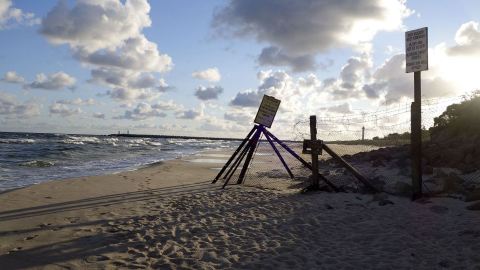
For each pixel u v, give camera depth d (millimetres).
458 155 10891
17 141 45531
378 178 9906
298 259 4953
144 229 6328
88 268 4723
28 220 6992
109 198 9242
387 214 6984
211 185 11680
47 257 5086
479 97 13469
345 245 5492
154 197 9422
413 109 8055
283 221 6805
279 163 21062
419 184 7977
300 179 13086
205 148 50750
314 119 9641
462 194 7895
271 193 9609
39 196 9320
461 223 6098
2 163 19812
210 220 6922
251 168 17938
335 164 15969
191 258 5027
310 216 7082
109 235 6020
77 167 18750
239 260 4965
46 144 41062
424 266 4652
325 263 4812
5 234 6105
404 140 32406
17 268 4703
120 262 4895
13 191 9883
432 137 14414
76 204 8461
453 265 4617
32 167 18266
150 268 4715
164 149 43312
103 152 32500
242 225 6598
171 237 5914
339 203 8125
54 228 6453
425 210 7062
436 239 5578
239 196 9250
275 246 5484
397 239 5586
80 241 5738
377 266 4680
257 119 12016
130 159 25438
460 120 13156
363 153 16672
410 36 8062
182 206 8141
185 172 15828
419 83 7988
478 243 5215
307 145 9742
